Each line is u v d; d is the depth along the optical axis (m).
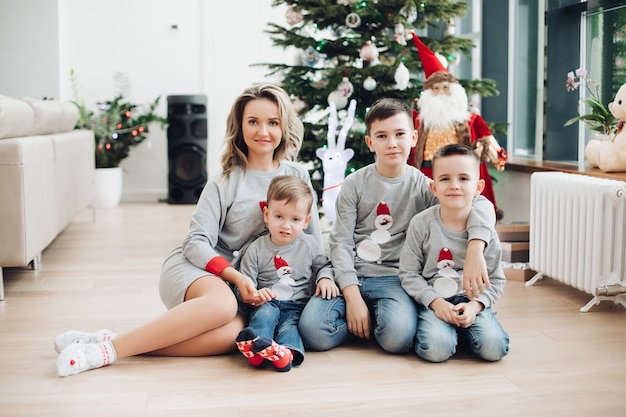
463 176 1.92
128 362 1.89
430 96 3.20
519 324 2.27
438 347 1.88
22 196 2.57
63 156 3.46
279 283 2.04
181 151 5.73
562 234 2.59
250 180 2.13
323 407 1.59
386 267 2.11
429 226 1.99
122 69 5.88
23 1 5.58
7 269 3.18
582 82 3.65
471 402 1.62
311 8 3.39
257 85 2.13
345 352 1.99
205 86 5.96
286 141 2.17
